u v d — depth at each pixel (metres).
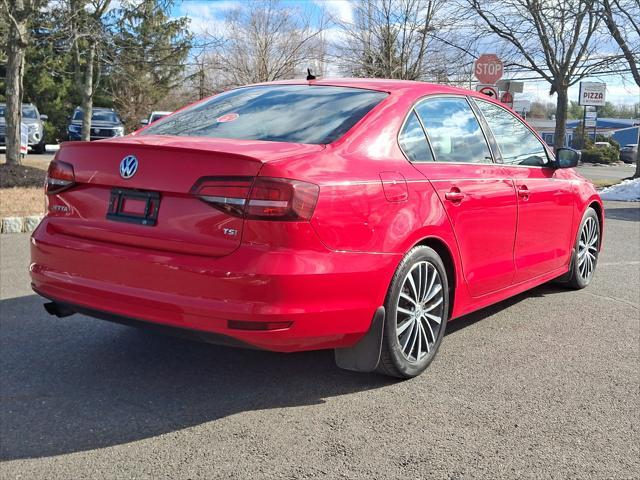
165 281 3.30
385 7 23.39
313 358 4.29
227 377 3.97
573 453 3.11
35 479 2.83
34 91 36.44
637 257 7.96
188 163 3.32
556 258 5.58
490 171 4.62
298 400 3.65
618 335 4.89
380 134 3.86
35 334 4.67
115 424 3.34
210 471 2.90
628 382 3.99
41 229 3.84
